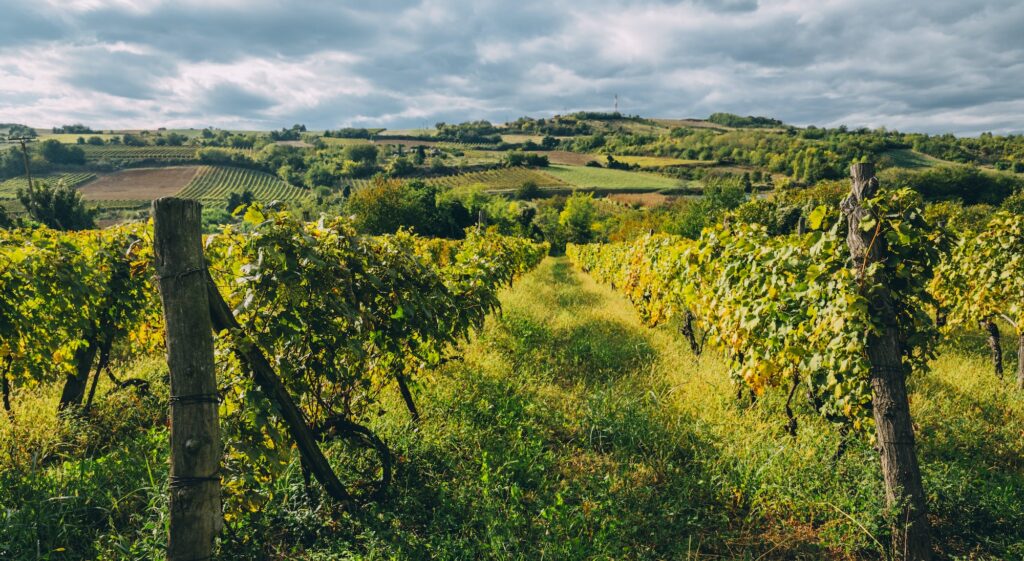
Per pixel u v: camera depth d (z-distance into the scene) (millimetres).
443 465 4223
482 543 3213
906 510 3266
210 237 3404
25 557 2867
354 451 4184
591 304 13953
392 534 3273
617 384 6406
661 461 4414
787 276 4684
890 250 3479
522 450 4402
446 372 6418
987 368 7461
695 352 8078
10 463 3908
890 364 3389
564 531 3373
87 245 5430
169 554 2416
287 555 3193
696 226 45438
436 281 4418
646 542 3488
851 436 4508
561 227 64625
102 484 3662
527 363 7223
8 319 4281
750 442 4613
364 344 4250
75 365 5035
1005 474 4293
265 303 3182
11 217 34469
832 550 3424
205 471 2400
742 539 3539
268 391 3121
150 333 6270
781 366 4891
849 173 3664
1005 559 3285
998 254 7098
